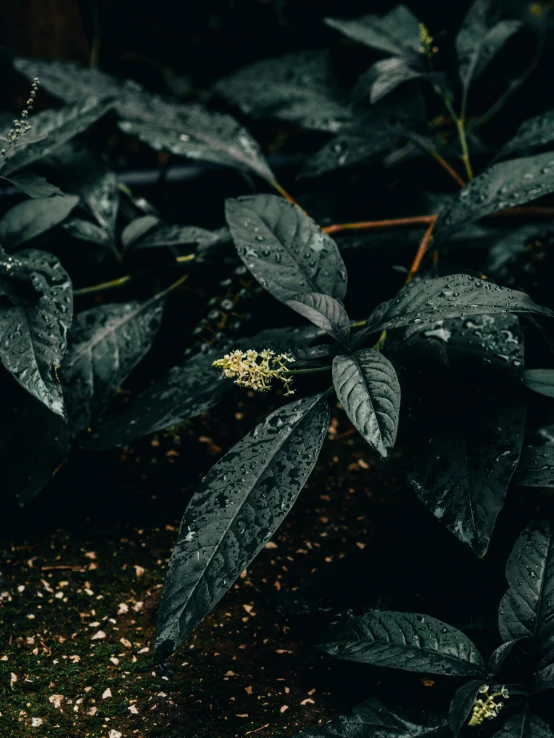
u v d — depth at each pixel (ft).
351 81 3.56
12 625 2.77
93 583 2.88
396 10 3.44
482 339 2.85
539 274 3.27
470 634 2.76
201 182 3.64
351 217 3.58
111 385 2.98
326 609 2.81
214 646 2.77
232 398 3.37
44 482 2.91
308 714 2.66
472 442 2.73
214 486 2.60
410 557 2.88
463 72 3.29
